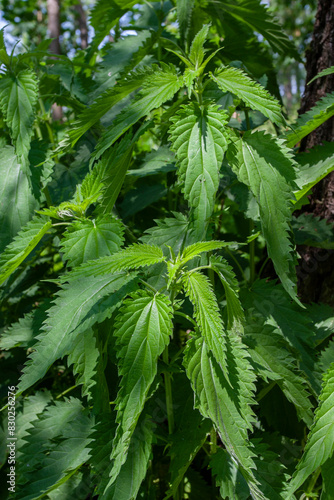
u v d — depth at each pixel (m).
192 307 0.59
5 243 0.58
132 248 0.49
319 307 0.61
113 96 0.55
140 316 0.48
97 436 0.51
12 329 0.60
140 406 0.46
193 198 0.49
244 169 0.52
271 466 0.52
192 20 0.68
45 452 0.55
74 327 0.49
